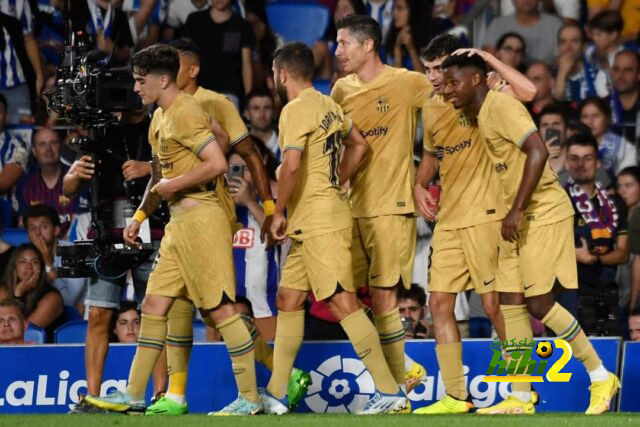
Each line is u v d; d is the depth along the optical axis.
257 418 21.73
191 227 23.28
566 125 36.62
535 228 23.81
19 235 36.00
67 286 35.78
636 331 34.78
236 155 34.78
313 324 32.56
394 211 25.38
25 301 35.56
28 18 36.97
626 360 28.08
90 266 26.39
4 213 36.38
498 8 37.41
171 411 25.30
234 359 23.69
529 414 23.33
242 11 37.34
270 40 37.47
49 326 35.56
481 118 23.97
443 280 25.09
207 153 22.86
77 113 25.81
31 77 36.88
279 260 34.50
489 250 24.81
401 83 25.47
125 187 26.33
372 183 25.45
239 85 37.12
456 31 37.38
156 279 23.75
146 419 21.50
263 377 27.75
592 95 37.12
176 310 25.36
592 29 37.19
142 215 24.31
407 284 25.70
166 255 23.70
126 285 33.47
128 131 27.05
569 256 23.98
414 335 33.94
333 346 27.55
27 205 36.38
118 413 23.55
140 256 26.12
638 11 37.16
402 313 34.03
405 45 37.28
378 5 37.31
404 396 24.64
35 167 36.53
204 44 37.12
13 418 21.69
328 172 24.09
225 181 25.55
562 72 37.28
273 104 36.94
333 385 27.45
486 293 25.36
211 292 23.41
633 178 36.41
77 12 36.75
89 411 23.44
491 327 33.97
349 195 25.94
